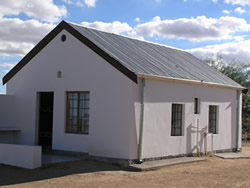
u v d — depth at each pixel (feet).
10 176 34.60
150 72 42.70
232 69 99.71
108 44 47.29
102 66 43.37
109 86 42.55
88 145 44.09
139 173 37.58
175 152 46.78
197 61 64.49
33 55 50.62
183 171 39.60
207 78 53.72
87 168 38.65
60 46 47.93
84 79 45.14
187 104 48.80
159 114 44.11
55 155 45.73
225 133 57.06
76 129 46.14
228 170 41.34
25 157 38.58
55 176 34.58
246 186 32.42
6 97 51.96
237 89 59.62
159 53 56.29
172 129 47.16
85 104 45.55
